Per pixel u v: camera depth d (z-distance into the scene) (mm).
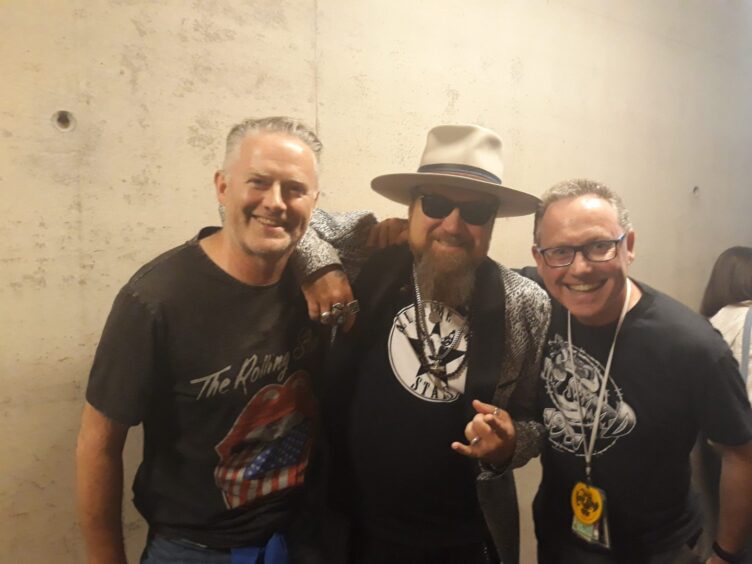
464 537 1301
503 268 1377
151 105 1399
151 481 1155
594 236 1153
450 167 1229
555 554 1391
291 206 992
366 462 1258
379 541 1278
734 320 1945
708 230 2928
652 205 2641
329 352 1283
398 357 1244
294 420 1186
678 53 2645
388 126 1817
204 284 1064
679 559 1286
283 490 1188
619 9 2389
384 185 1329
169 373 1068
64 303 1338
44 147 1277
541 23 2148
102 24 1317
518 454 1236
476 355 1250
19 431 1314
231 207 1003
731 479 1267
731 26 2885
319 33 1648
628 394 1229
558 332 1339
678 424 1225
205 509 1124
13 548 1333
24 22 1229
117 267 1396
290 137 1002
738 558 1323
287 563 1210
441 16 1895
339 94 1705
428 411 1232
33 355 1313
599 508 1244
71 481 1391
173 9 1405
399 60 1816
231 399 1081
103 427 1036
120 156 1372
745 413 1196
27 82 1244
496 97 2059
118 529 1100
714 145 2891
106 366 1021
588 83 2318
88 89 1316
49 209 1297
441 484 1260
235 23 1500
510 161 2117
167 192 1445
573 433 1300
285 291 1144
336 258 1169
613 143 2441
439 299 1271
